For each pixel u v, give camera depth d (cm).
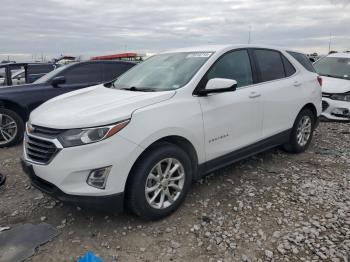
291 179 455
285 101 498
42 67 930
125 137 312
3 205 392
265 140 475
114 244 314
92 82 754
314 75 580
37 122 341
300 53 584
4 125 641
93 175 307
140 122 323
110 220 354
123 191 318
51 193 321
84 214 368
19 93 645
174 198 362
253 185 436
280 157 545
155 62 466
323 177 463
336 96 799
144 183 329
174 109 352
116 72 799
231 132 415
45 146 322
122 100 348
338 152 577
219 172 478
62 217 363
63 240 321
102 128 306
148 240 320
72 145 305
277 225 341
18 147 641
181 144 372
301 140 559
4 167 522
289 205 381
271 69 496
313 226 337
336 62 937
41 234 331
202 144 380
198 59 419
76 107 348
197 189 423
